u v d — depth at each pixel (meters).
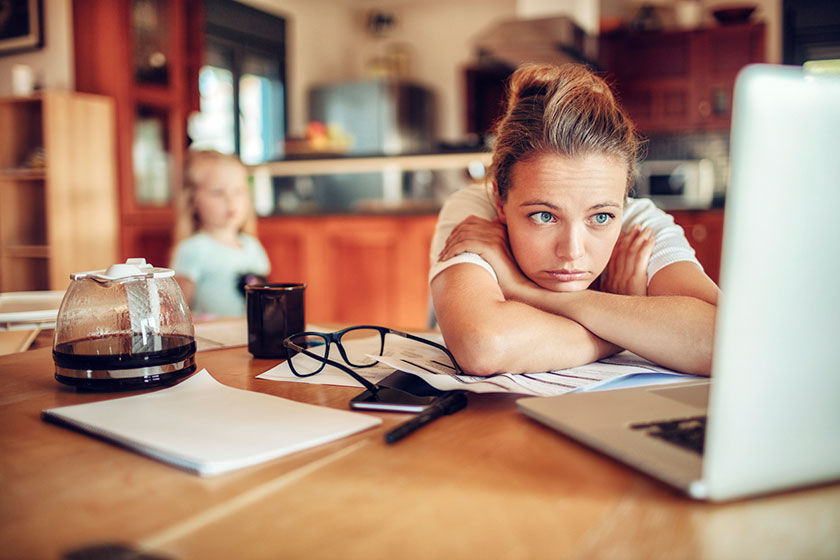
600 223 0.83
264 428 0.53
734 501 0.40
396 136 6.56
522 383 0.69
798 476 0.39
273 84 6.45
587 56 5.45
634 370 0.76
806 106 0.34
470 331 0.75
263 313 0.87
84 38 3.89
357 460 0.48
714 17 5.77
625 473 0.45
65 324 0.69
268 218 3.50
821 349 0.37
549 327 0.78
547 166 0.80
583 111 0.80
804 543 0.35
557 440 0.52
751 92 0.33
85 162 3.73
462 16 7.02
